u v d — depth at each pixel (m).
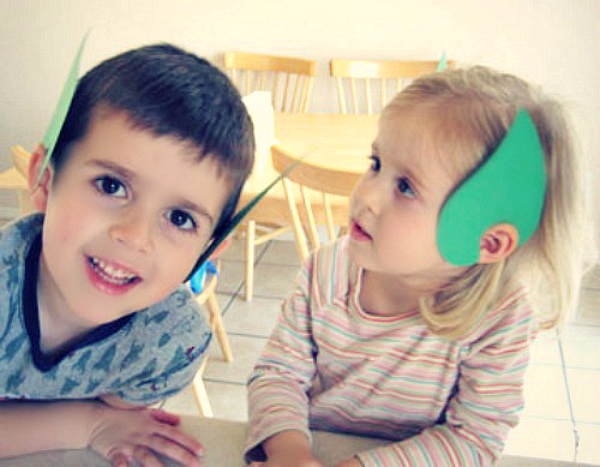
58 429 0.61
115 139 0.54
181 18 3.01
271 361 0.73
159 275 0.57
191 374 0.73
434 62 2.76
